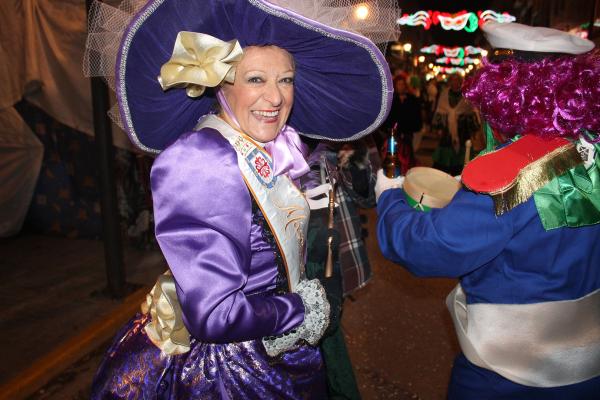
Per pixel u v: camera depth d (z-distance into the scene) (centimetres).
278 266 145
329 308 144
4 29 459
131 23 129
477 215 134
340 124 184
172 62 130
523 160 132
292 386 151
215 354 145
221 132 138
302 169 152
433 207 153
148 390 147
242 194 131
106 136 372
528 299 138
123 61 135
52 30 455
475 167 135
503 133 144
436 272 143
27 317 370
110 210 386
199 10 130
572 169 132
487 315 144
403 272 467
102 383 155
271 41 135
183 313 127
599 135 137
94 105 365
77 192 525
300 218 149
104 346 344
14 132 499
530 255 136
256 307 130
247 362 146
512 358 141
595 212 132
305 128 192
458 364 162
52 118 506
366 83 164
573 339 138
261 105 136
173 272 126
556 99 129
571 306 137
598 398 143
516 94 132
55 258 480
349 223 221
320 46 146
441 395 292
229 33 134
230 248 127
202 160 128
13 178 511
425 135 1580
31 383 296
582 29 599
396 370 316
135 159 489
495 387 146
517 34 138
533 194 132
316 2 140
